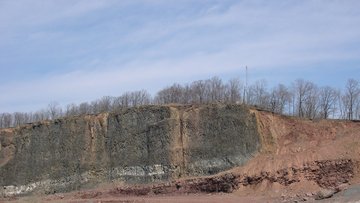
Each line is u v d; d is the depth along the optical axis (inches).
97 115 3452.3
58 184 3250.5
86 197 2817.4
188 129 3117.6
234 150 2957.7
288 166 2522.1
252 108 3161.9
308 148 2701.8
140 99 4539.9
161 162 3046.3
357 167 2378.2
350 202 1883.6
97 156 3272.6
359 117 3865.7
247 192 2502.5
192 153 3024.1
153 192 2748.5
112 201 2449.6
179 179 2834.6
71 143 3383.4
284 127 3063.5
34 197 3038.9
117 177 3125.0
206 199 2358.5
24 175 3371.1
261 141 2989.7
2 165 3474.4
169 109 3213.6
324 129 2947.8
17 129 3649.1
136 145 3189.0
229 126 3041.3
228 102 3326.8
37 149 3457.2
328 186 2363.4
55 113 4771.2
